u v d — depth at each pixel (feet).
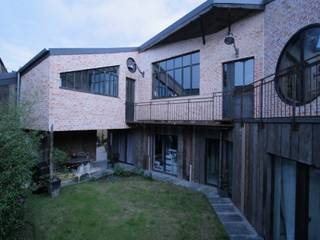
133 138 52.44
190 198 31.71
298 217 16.30
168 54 45.14
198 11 33.68
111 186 36.81
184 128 42.39
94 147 52.70
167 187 36.70
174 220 24.97
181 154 42.75
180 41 43.09
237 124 28.58
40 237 21.50
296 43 26.27
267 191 20.52
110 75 45.37
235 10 32.14
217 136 36.55
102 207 28.17
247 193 24.94
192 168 40.75
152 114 47.73
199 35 40.16
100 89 43.47
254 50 32.50
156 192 34.06
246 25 33.60
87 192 33.63
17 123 20.99
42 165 33.19
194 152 40.63
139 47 50.37
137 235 21.98
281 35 28.07
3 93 43.11
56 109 36.50
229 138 31.99
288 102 24.11
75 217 25.49
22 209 21.81
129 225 23.80
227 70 36.55
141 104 49.73
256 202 22.57
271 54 29.66
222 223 24.31
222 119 32.96
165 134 45.88
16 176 18.49
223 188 32.53
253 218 23.21
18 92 39.91
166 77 46.16
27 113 24.97
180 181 40.55
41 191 32.73
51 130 35.37
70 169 41.98
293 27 26.37
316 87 23.04
